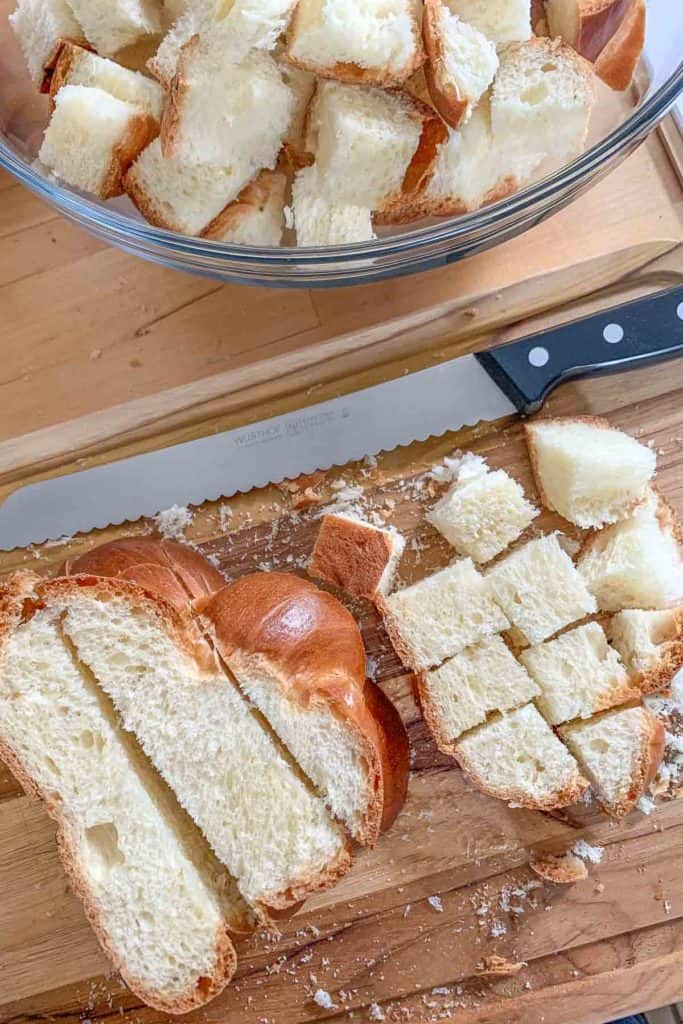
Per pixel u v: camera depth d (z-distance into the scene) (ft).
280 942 1.79
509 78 1.63
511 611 1.77
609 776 1.74
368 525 1.77
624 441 1.77
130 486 1.82
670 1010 1.92
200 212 1.69
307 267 1.65
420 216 1.71
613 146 1.59
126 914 1.70
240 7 1.57
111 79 1.67
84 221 1.68
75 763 1.70
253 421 1.84
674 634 1.75
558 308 1.83
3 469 1.84
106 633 1.70
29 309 1.85
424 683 1.77
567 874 1.76
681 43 1.71
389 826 1.75
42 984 1.81
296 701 1.67
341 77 1.62
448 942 1.78
